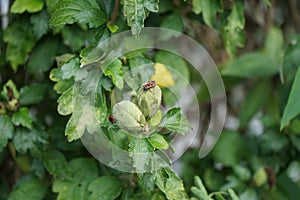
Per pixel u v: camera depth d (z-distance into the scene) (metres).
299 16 0.87
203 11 0.66
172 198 0.60
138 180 0.63
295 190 0.77
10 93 0.66
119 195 0.65
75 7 0.60
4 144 0.65
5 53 0.70
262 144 0.77
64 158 0.68
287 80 0.74
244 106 0.84
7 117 0.65
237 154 0.79
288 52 0.73
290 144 0.77
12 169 0.76
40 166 0.68
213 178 0.78
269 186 0.77
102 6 0.63
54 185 0.67
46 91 0.70
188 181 0.77
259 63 0.81
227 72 0.81
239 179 0.76
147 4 0.58
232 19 0.68
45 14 0.66
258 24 0.86
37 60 0.69
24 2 0.66
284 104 0.76
